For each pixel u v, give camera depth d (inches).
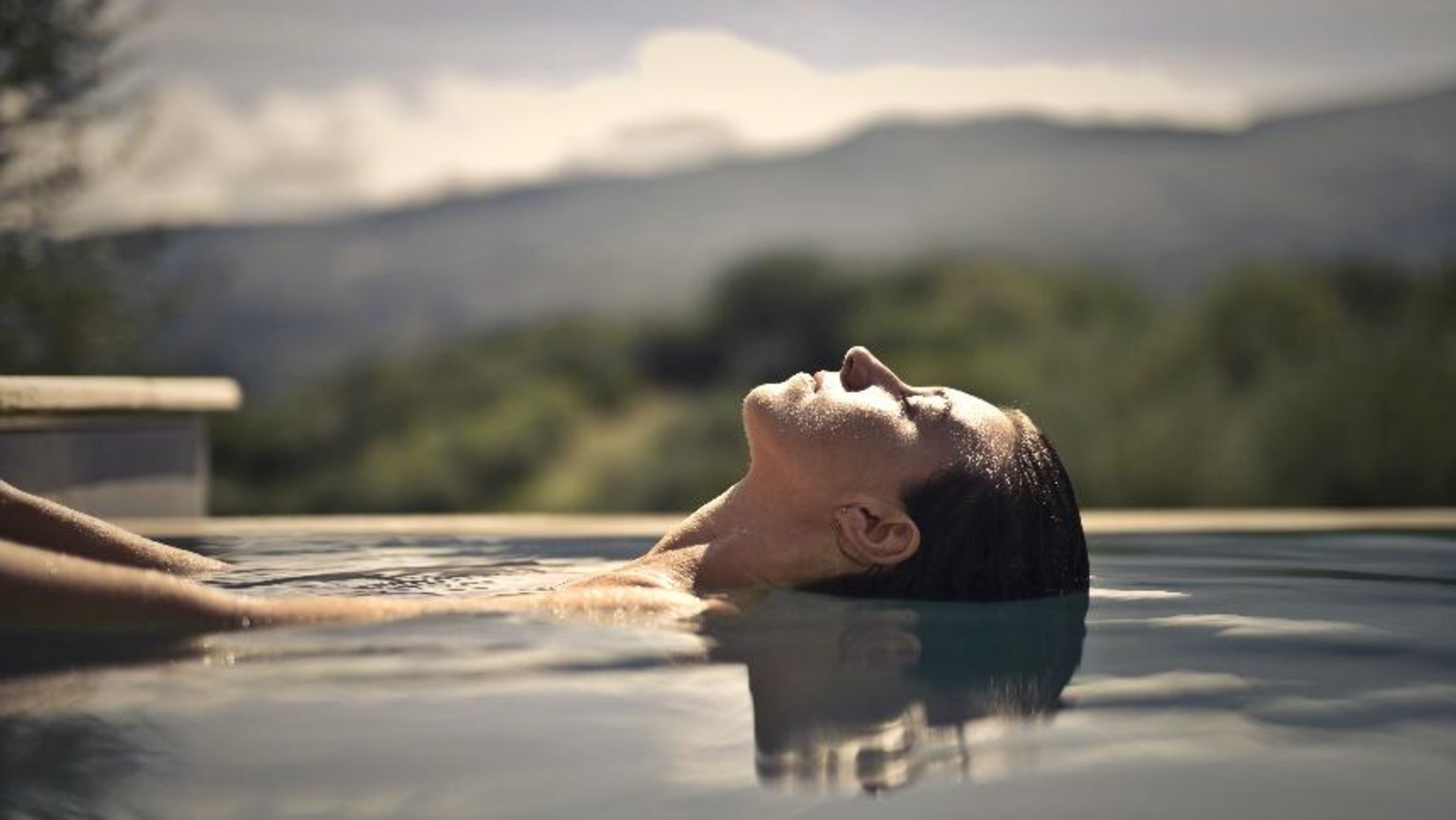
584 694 49.6
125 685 50.4
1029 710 48.2
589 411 881.5
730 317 925.2
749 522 80.5
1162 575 90.7
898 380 81.7
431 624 63.4
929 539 77.4
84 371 263.1
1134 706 49.0
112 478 137.3
